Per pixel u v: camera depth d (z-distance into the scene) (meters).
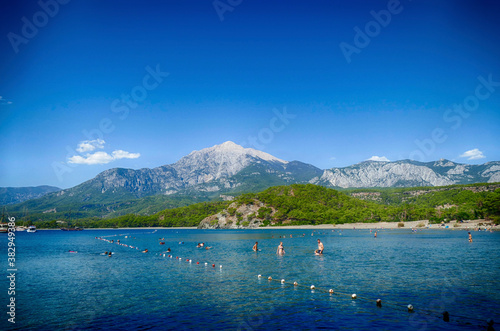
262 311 29.78
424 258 63.03
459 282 40.50
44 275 51.56
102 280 46.34
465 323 26.11
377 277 44.62
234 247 102.81
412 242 101.75
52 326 26.59
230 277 47.00
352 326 25.66
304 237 153.25
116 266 61.12
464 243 93.94
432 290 36.62
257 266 57.31
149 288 40.28
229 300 33.75
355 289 37.72
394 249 81.81
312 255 73.44
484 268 50.47
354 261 61.00
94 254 86.50
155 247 109.56
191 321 27.19
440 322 26.41
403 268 51.72
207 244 119.00
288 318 27.70
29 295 37.31
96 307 31.81
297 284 41.03
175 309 30.72
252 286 40.53
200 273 51.06
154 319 27.88
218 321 27.12
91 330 25.48
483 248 79.38
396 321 26.70
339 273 48.34
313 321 26.86
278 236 168.25
